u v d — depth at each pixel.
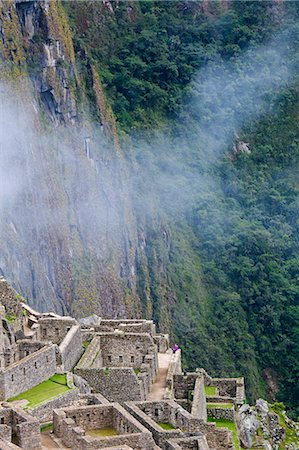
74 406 89.00
